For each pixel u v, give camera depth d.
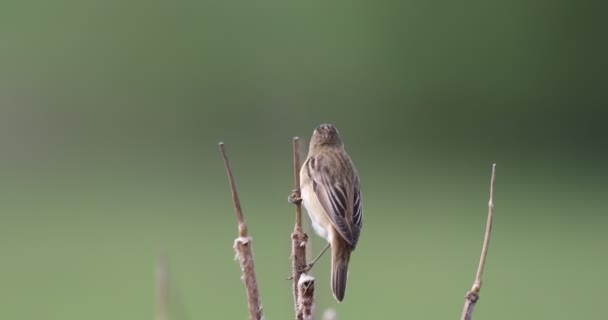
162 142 27.94
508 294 14.62
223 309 13.23
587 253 17.06
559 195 21.72
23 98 28.41
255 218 18.61
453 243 17.53
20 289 15.30
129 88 28.47
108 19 29.61
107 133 28.55
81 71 29.05
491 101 30.17
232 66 29.72
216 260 16.47
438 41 30.78
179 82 29.42
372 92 29.89
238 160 25.20
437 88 30.17
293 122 29.45
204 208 20.19
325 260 6.66
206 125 28.94
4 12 29.16
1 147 27.11
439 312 13.16
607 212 20.09
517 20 30.77
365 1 30.64
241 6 30.48
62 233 18.92
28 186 23.20
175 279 15.31
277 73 29.86
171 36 29.80
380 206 20.47
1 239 18.64
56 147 26.91
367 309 13.38
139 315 13.69
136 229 18.94
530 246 17.52
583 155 26.77
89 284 15.55
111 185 22.89
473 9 30.97
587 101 30.17
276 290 13.41
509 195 21.59
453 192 21.78
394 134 29.22
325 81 29.91
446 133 29.19
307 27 30.45
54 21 29.34
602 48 30.14
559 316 13.23
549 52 30.44
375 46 30.45
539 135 29.02
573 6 30.42
